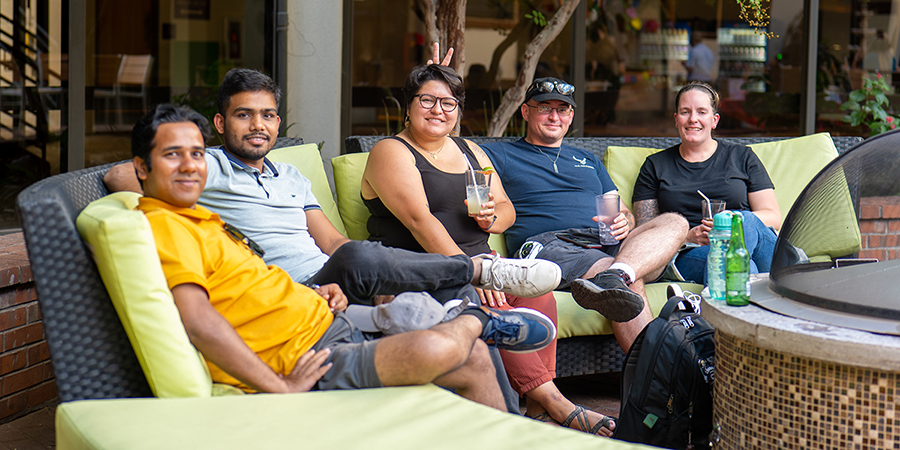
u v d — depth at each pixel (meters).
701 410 2.20
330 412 1.53
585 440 1.44
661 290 2.99
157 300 1.61
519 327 1.99
